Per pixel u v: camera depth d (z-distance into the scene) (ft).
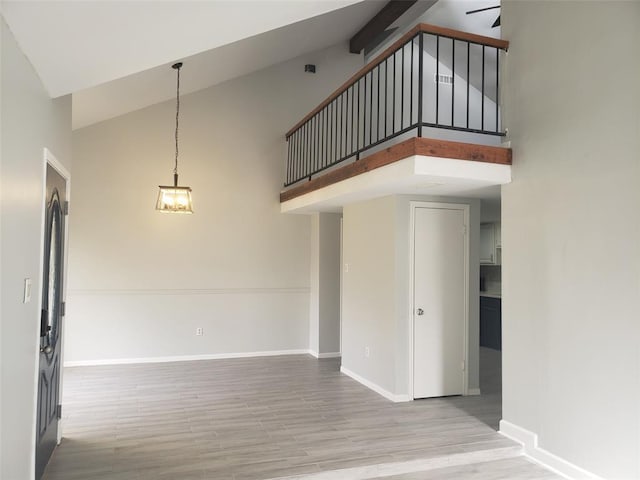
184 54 9.39
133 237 20.66
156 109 21.06
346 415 14.19
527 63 12.24
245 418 13.84
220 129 22.04
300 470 10.35
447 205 16.57
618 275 9.71
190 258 21.45
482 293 27.09
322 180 17.56
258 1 7.97
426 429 13.00
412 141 11.81
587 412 10.28
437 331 16.34
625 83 9.65
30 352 8.31
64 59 8.09
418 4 20.36
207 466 10.54
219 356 21.89
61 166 10.96
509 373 12.48
